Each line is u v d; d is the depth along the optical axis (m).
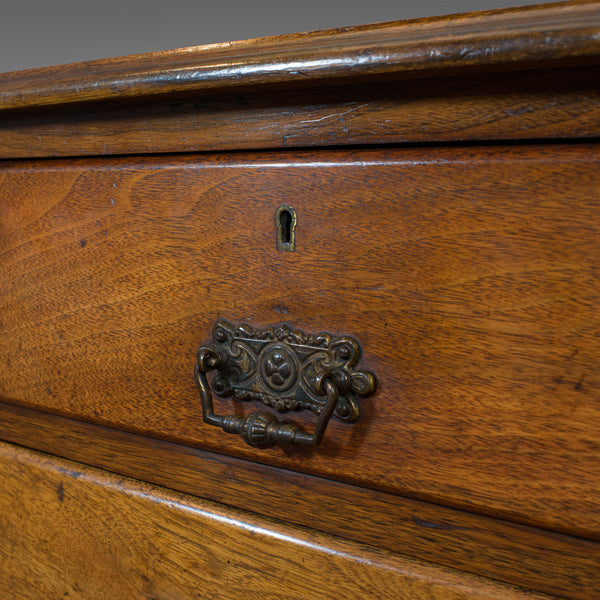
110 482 0.54
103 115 0.50
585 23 0.30
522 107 0.36
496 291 0.37
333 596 0.44
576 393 0.35
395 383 0.41
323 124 0.42
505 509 0.38
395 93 0.39
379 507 0.43
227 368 0.46
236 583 0.48
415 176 0.38
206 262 0.46
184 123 0.47
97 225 0.51
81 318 0.53
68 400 0.55
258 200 0.44
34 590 0.60
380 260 0.40
